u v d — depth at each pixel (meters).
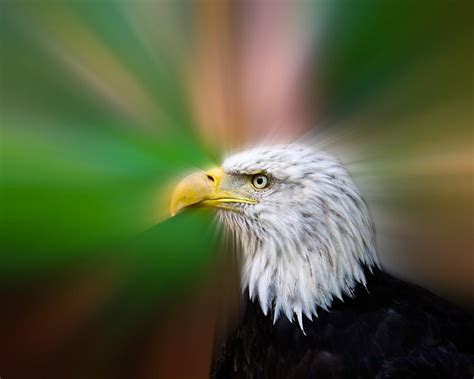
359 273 3.14
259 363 3.15
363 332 3.12
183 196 3.17
